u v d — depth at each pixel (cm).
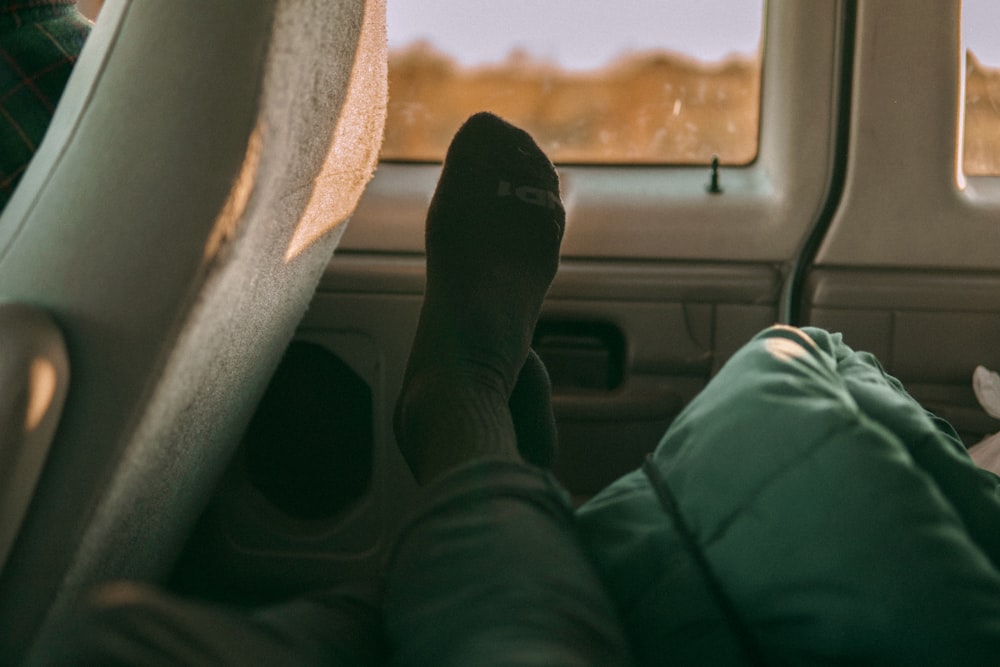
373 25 58
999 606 35
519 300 88
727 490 42
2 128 58
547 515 40
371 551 110
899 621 35
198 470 68
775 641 38
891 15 101
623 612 41
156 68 42
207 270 42
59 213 42
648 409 108
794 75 103
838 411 42
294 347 110
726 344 107
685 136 110
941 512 38
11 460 39
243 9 41
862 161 103
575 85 111
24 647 43
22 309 40
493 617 32
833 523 38
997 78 105
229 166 41
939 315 105
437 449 56
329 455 112
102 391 42
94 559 48
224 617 27
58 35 61
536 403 88
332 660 32
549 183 98
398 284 107
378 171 112
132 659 23
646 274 106
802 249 105
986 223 102
